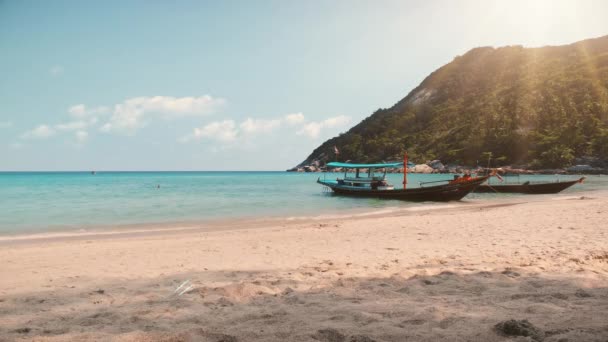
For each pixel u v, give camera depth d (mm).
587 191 38500
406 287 5168
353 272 6477
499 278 5594
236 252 9391
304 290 5285
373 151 187375
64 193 45531
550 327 3404
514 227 12469
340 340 3270
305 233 12875
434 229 12859
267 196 38844
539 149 122688
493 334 3293
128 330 3783
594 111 128625
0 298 5309
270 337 3383
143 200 33875
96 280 6508
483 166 131625
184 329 3740
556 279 5359
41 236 14234
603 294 4559
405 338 3264
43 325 4039
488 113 156875
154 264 8023
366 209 24594
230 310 4363
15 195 41875
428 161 152625
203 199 34938
